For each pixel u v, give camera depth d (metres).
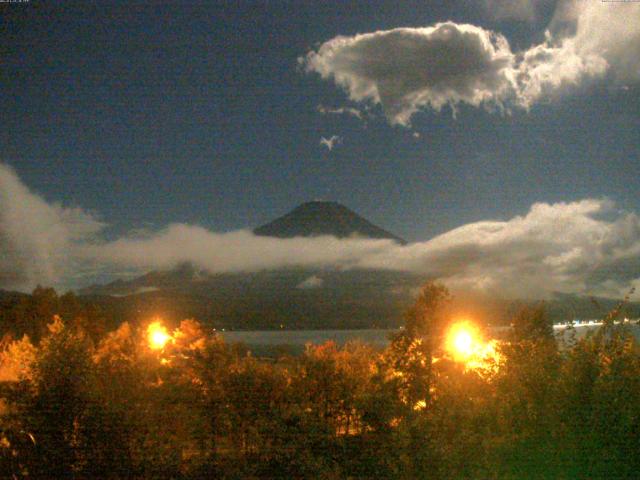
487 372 8.04
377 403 8.25
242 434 8.26
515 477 7.11
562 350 7.96
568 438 7.11
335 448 7.80
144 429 8.00
